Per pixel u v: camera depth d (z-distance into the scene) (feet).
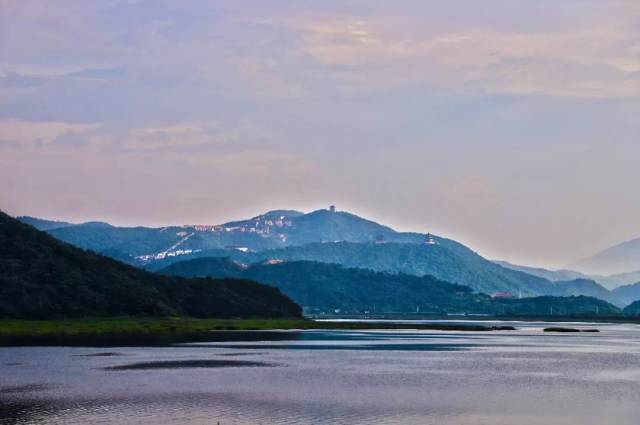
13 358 506.89
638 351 644.69
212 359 510.99
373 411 305.53
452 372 445.78
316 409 308.81
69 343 651.66
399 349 641.40
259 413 298.76
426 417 294.25
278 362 496.23
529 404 325.21
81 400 325.42
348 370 451.53
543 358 556.92
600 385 387.34
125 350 579.07
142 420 283.18
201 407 310.86
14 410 301.02
